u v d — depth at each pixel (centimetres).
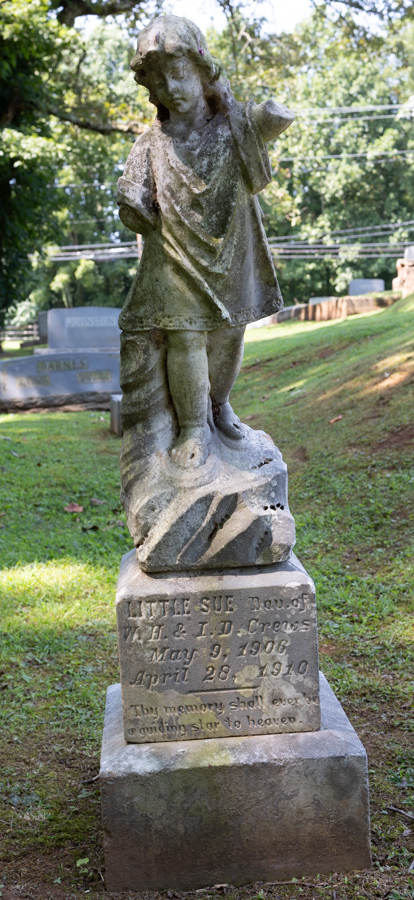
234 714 318
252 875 311
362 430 891
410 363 1033
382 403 951
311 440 930
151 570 314
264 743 313
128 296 317
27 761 390
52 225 1647
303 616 316
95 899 301
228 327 313
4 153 1348
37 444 1147
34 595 585
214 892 305
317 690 319
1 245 1606
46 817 350
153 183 300
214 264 298
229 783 306
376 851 319
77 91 1777
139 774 303
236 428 337
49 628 530
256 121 291
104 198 3934
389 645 476
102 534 731
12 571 634
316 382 1206
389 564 595
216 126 297
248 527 309
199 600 312
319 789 308
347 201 3688
